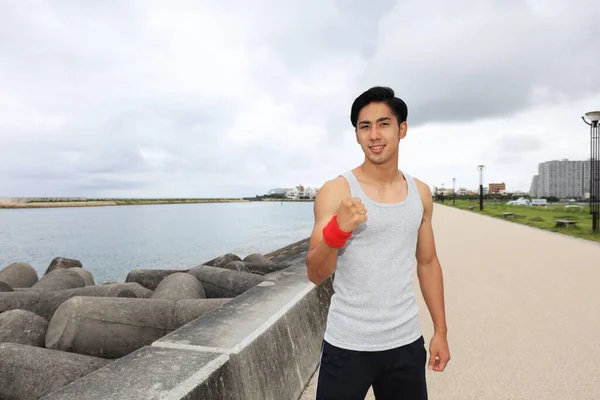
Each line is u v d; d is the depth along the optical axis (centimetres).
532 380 384
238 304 351
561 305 631
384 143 167
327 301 471
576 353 445
